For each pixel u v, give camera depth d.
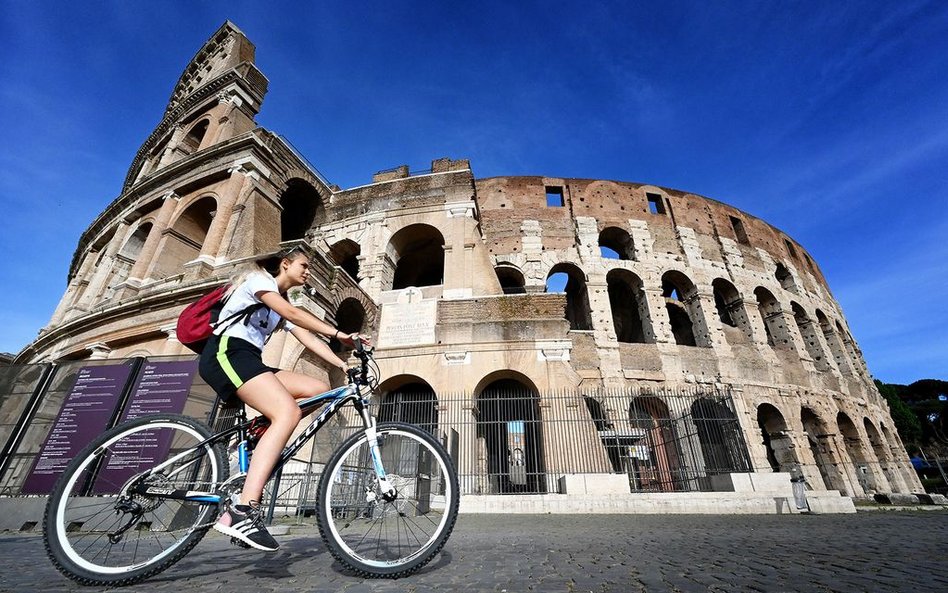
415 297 20.42
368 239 22.91
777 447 25.20
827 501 12.15
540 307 18.97
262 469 2.89
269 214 19.89
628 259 29.80
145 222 22.08
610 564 3.64
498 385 21.20
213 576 3.00
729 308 30.08
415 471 3.81
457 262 21.19
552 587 2.73
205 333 3.34
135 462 5.03
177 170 21.48
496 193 31.00
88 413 8.74
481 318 19.14
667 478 18.41
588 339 24.62
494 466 19.59
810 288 35.34
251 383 3.07
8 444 8.70
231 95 24.94
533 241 28.77
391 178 25.53
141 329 15.44
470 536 6.17
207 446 3.18
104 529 3.04
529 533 6.71
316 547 4.57
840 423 28.97
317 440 11.79
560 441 15.77
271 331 3.53
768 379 25.92
